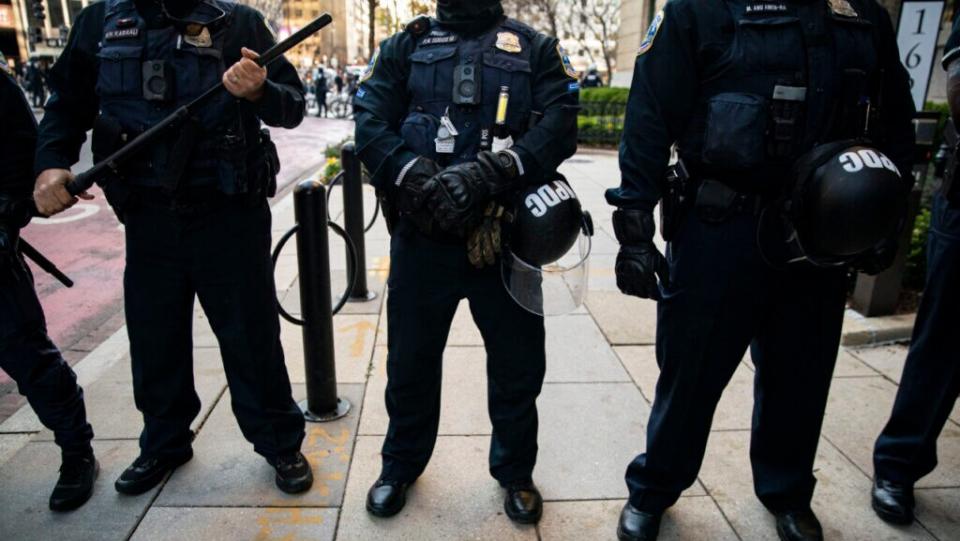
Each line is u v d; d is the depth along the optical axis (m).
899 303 4.20
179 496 2.42
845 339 3.73
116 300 4.95
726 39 1.81
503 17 2.05
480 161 1.86
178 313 2.29
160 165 2.04
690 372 2.02
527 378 2.21
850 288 4.14
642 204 1.92
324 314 2.83
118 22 2.04
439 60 1.96
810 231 1.75
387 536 2.24
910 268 4.49
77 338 4.24
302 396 3.18
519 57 1.97
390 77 2.04
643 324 4.05
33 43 30.56
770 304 1.99
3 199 2.10
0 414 3.22
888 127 2.01
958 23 2.06
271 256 2.54
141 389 2.37
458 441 2.80
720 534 2.28
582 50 45.53
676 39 1.84
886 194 1.69
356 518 2.32
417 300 2.09
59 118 2.12
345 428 2.89
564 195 1.98
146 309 2.24
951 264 2.22
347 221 4.33
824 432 2.88
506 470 2.33
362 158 2.00
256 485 2.49
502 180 1.87
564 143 1.96
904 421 2.37
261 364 2.35
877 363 3.55
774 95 1.78
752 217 1.87
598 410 3.06
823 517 2.36
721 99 1.80
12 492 2.45
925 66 4.00
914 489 2.52
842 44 1.80
